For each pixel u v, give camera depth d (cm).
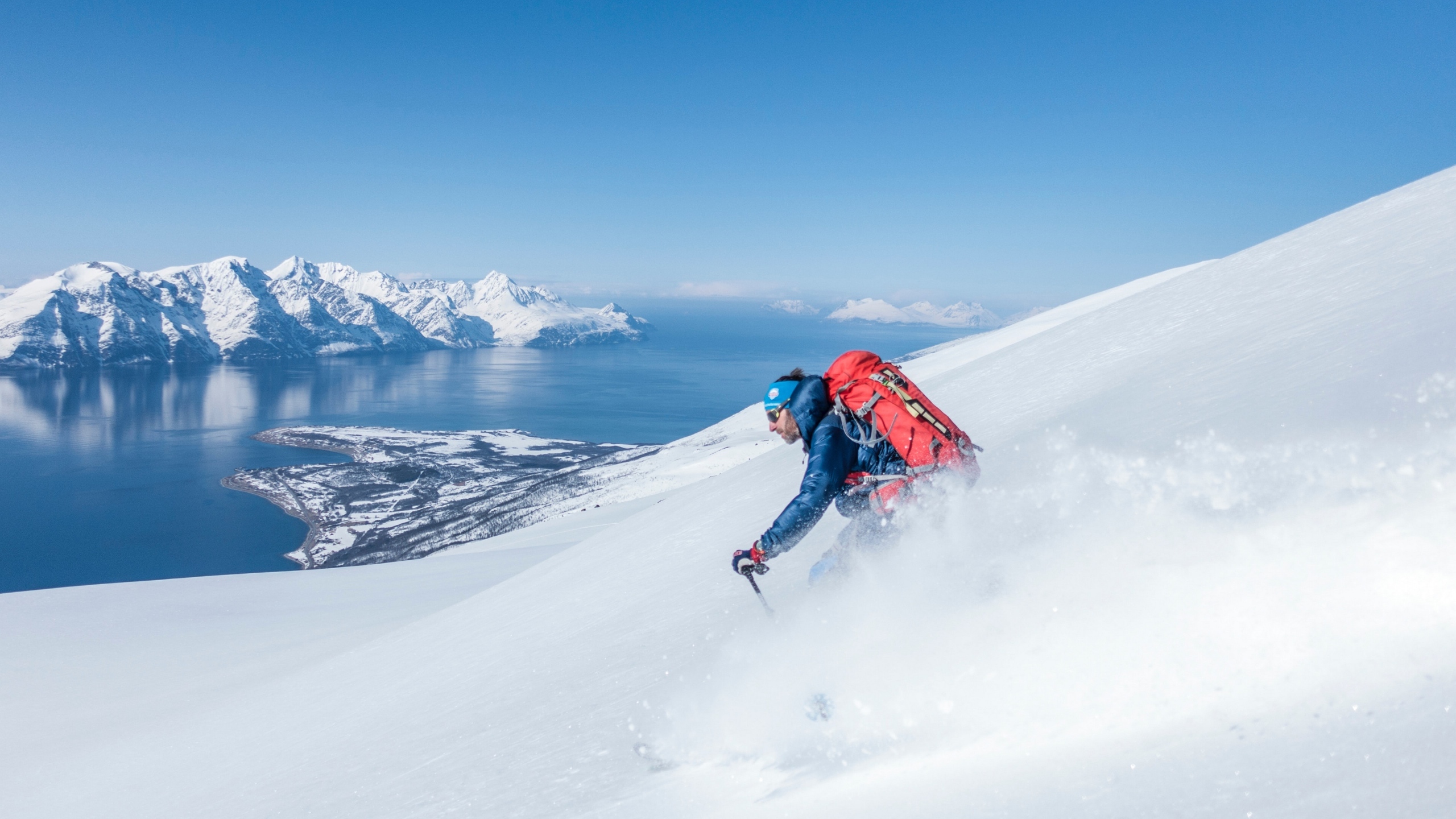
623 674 502
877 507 306
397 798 453
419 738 604
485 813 354
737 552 320
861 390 309
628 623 686
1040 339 1747
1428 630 151
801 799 225
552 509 12138
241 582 2802
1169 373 674
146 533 16888
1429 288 502
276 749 798
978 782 182
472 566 2911
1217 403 441
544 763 390
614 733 383
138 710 1309
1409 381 295
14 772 1057
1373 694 143
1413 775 112
